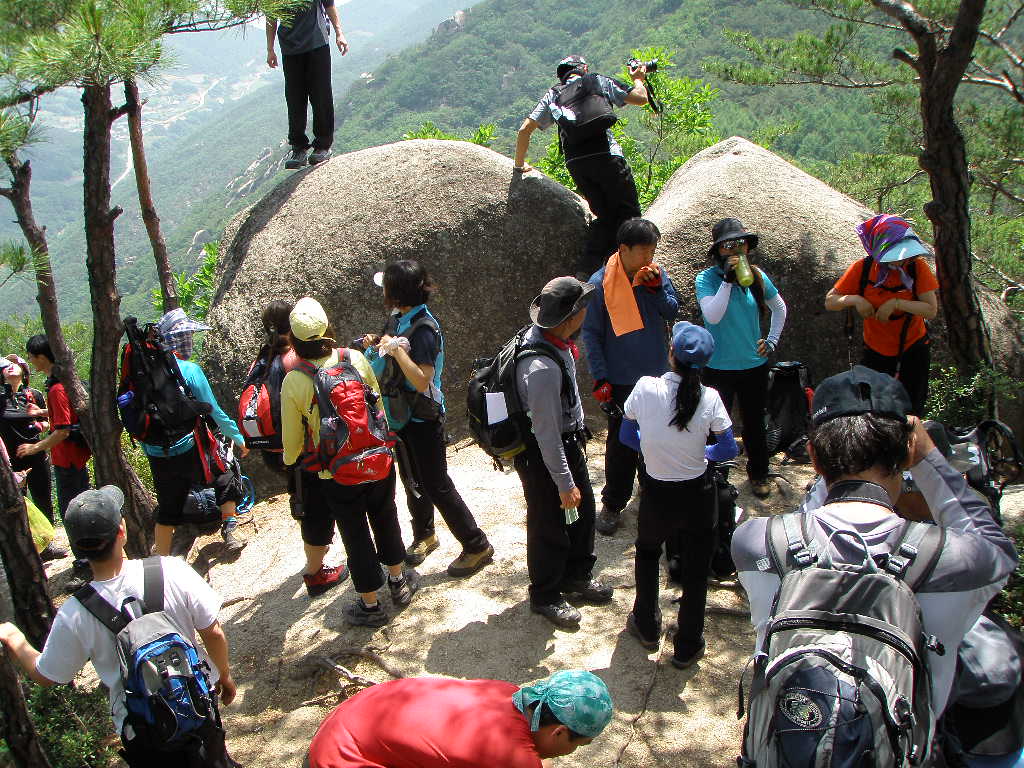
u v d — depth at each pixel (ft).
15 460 21.57
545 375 11.05
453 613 13.58
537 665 12.16
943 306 17.80
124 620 8.20
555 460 11.20
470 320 21.70
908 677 5.34
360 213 21.89
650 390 10.57
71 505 8.21
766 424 17.04
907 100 29.22
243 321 20.88
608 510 15.48
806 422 17.33
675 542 13.38
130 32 12.05
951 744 7.02
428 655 12.64
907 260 14.88
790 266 20.52
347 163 23.31
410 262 13.17
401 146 23.34
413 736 6.95
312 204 22.43
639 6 594.65
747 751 5.86
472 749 6.78
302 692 12.36
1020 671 6.98
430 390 13.51
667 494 10.77
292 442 12.69
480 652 12.57
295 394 12.45
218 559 16.98
